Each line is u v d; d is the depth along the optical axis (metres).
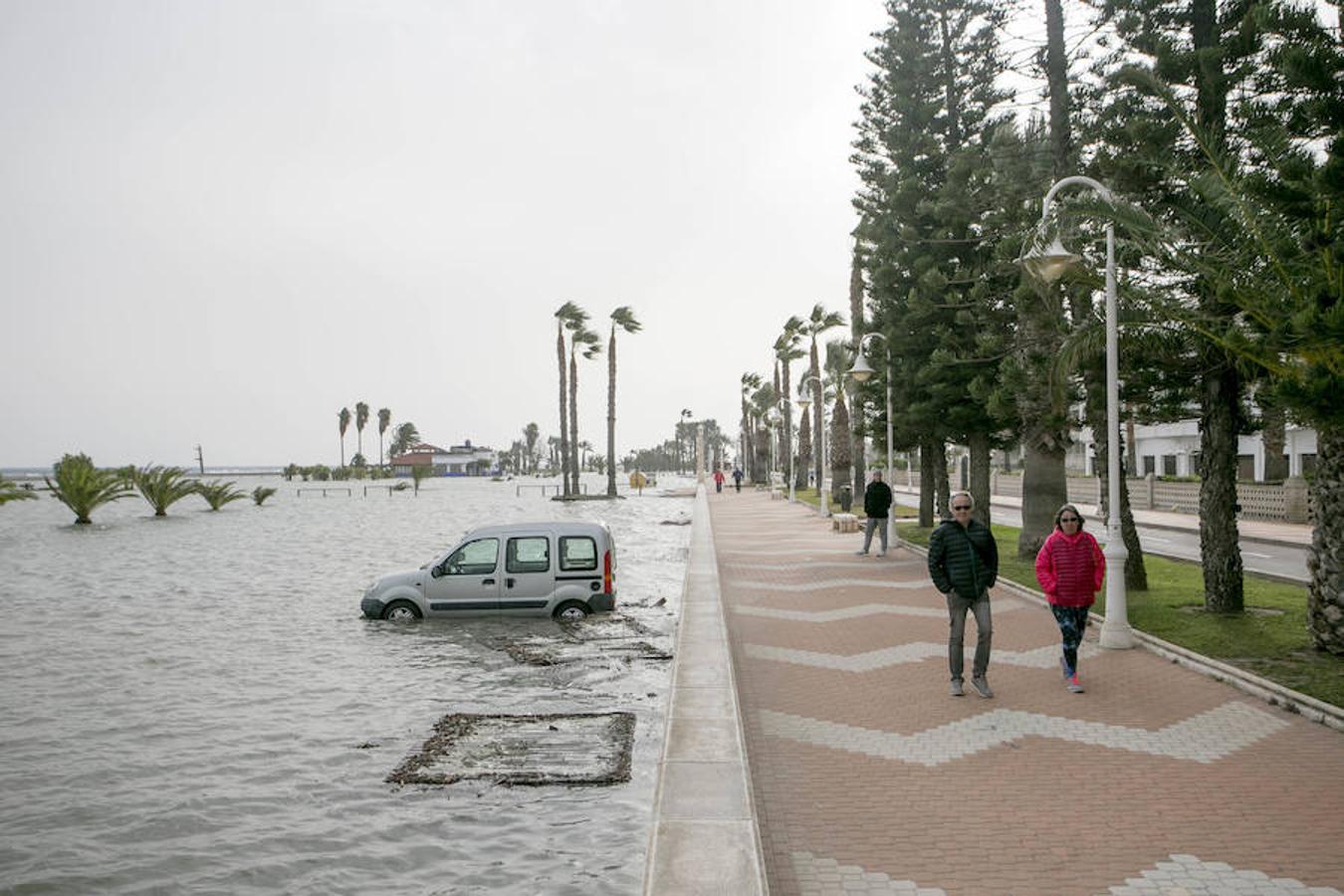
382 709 9.62
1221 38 12.45
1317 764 6.55
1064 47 16.66
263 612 16.38
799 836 5.45
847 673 9.70
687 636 11.02
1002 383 17.38
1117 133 12.62
